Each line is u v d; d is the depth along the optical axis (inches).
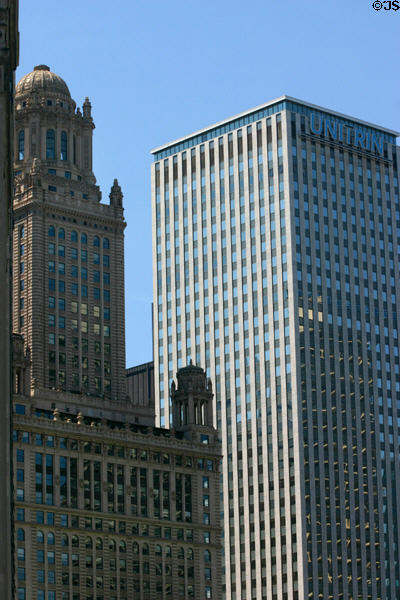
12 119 5364.2
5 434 4694.9
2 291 4790.8
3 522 4598.9
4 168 4805.6
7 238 4909.0
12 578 5290.4
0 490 4628.4
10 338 5226.4
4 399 4724.4
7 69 4790.8
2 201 4798.2
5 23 4776.1
